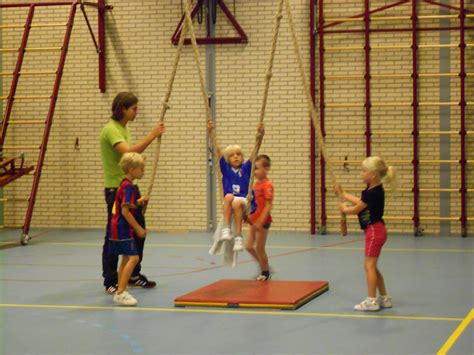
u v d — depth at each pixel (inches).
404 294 267.1
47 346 197.6
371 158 237.8
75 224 510.3
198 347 194.2
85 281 301.7
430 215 462.0
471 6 456.1
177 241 439.5
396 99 463.2
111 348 194.9
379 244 237.0
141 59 496.4
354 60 467.8
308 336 204.4
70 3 479.2
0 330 216.1
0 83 515.2
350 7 468.4
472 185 457.4
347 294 267.3
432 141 460.8
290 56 478.3
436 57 458.3
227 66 485.4
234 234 263.4
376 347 192.2
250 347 193.5
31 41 510.3
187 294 254.5
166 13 492.7
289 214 481.4
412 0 454.3
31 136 513.3
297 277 307.1
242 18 483.2
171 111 494.0
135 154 251.6
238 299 243.6
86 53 504.1
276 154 481.7
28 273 324.2
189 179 494.0
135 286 285.0
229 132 487.2
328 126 473.4
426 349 189.9
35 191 442.6
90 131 505.4
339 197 245.6
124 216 247.0
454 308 242.1
